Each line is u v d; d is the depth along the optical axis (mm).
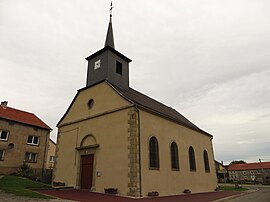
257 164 68875
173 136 17125
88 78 18719
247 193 19484
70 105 18688
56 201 9273
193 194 16047
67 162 16641
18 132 25000
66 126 18156
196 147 20484
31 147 25891
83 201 9672
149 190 12852
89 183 14492
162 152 15195
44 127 27750
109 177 13328
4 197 9531
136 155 12695
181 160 17266
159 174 14164
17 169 23391
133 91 20094
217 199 12867
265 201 13094
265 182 52312
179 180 16156
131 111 13734
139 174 12469
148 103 18781
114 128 14297
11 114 26531
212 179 21734
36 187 13820
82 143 16188
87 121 16484
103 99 16000
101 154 14406
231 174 70312
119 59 18766
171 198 12555
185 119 25312
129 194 11953
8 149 23516
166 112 20016
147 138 14055
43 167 26484
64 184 15945
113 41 20172
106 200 10273
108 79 16844
